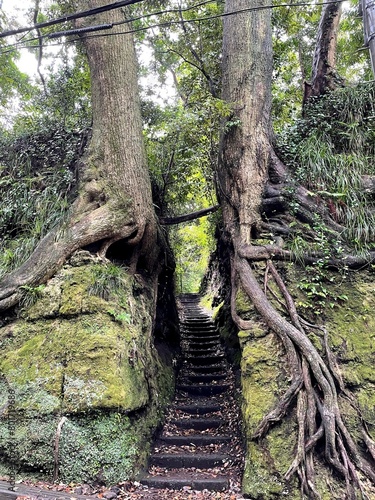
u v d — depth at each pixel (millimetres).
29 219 5582
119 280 4770
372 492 3207
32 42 7602
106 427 3725
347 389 3863
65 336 4094
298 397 3723
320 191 5289
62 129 6457
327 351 4016
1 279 4734
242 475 3898
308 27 8750
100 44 5391
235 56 5973
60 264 4613
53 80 7363
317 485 3295
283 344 4121
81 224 4820
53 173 5980
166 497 3551
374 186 5289
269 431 3645
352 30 8664
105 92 5371
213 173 6324
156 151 6742
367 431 3607
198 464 4266
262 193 5480
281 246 4930
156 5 7504
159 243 6113
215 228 8211
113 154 5211
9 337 4258
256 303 4520
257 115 5750
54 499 3072
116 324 4316
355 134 5938
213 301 10609
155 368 5457
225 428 5113
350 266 4703
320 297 4523
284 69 8414
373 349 4098
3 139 6605
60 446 3619
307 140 5992
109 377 3828
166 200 7309
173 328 8023
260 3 6156
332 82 6832
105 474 3598
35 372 3924
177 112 6406
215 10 7215
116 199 5047
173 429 5133
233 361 6719
